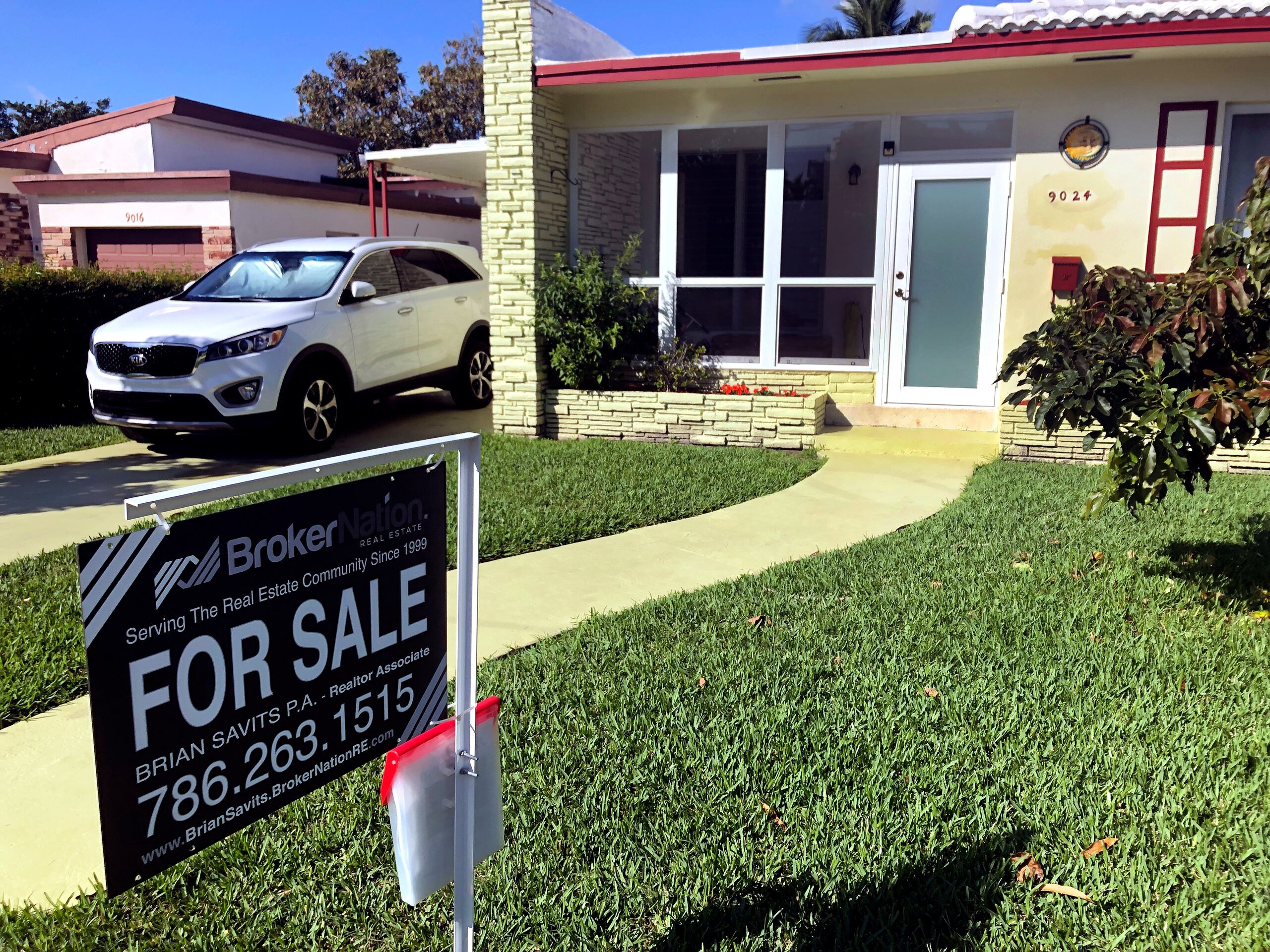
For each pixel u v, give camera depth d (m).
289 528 1.90
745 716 3.70
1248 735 3.48
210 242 16.75
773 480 7.73
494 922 2.66
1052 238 8.92
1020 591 4.93
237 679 1.86
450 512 6.57
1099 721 3.59
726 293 10.18
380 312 10.07
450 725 2.10
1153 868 2.77
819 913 2.66
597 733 3.62
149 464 8.76
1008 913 2.62
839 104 9.44
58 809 3.25
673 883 2.79
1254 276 4.38
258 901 2.77
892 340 9.73
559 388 10.09
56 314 11.16
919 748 3.45
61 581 5.33
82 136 18.34
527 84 9.41
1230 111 8.47
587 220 10.43
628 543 6.19
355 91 38.09
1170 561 5.39
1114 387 4.43
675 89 9.80
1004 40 8.13
